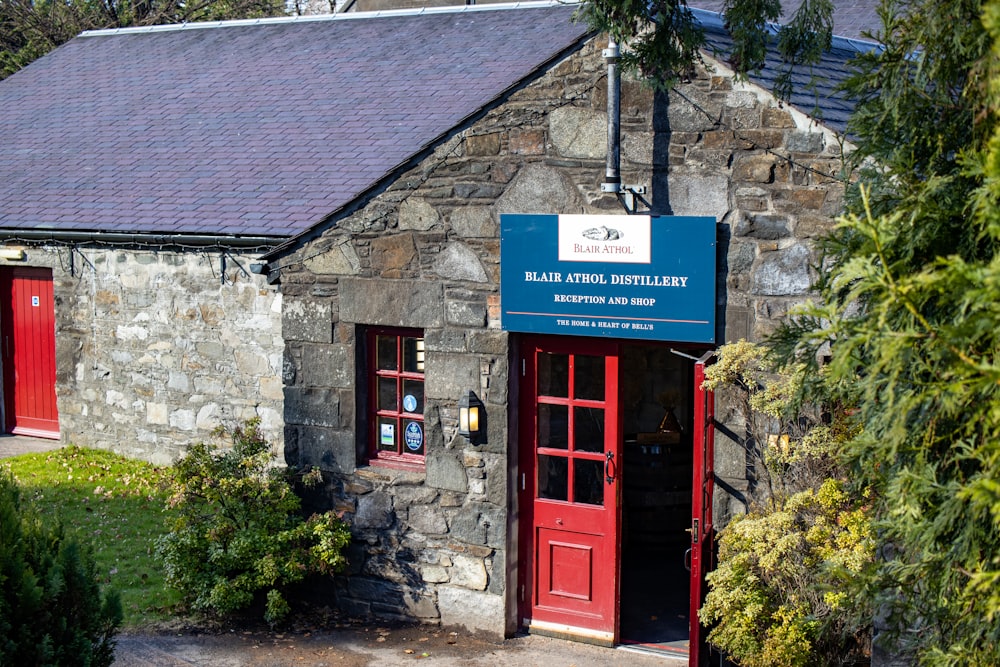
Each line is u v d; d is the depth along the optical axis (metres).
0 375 14.34
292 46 16.23
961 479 4.30
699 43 7.01
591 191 7.70
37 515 6.49
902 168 4.86
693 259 7.34
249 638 8.27
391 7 20.12
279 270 8.91
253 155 13.32
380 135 12.99
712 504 7.41
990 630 4.27
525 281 7.92
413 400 8.84
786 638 6.23
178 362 12.50
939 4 4.61
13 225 13.07
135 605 8.75
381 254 8.50
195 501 8.81
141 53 17.38
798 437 7.00
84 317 13.20
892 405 4.06
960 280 3.66
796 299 7.14
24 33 25.88
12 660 5.62
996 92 4.02
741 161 7.22
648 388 11.52
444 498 8.45
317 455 8.92
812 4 6.73
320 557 8.38
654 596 9.23
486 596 8.35
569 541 8.27
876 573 4.79
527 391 8.29
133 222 12.42
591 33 7.48
